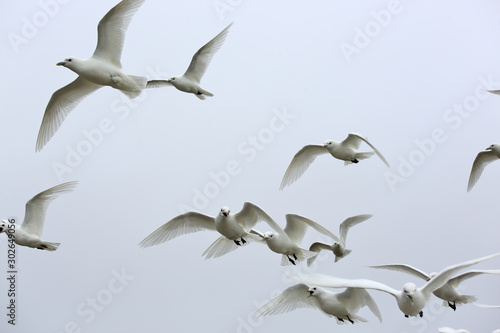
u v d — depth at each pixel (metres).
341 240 13.43
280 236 11.41
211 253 12.35
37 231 11.80
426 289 9.72
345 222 13.50
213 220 11.82
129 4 10.73
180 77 13.52
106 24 10.80
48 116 12.08
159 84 13.64
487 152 13.52
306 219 11.59
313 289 11.16
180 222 12.04
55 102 12.04
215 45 13.36
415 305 9.63
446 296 11.69
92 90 12.16
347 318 11.20
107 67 11.05
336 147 13.92
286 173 14.40
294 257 11.73
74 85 11.92
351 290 11.02
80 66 10.89
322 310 11.24
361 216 13.46
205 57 13.43
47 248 11.84
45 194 11.66
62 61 10.84
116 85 11.20
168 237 12.16
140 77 11.29
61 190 11.80
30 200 11.62
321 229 11.45
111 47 11.06
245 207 11.16
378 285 9.71
